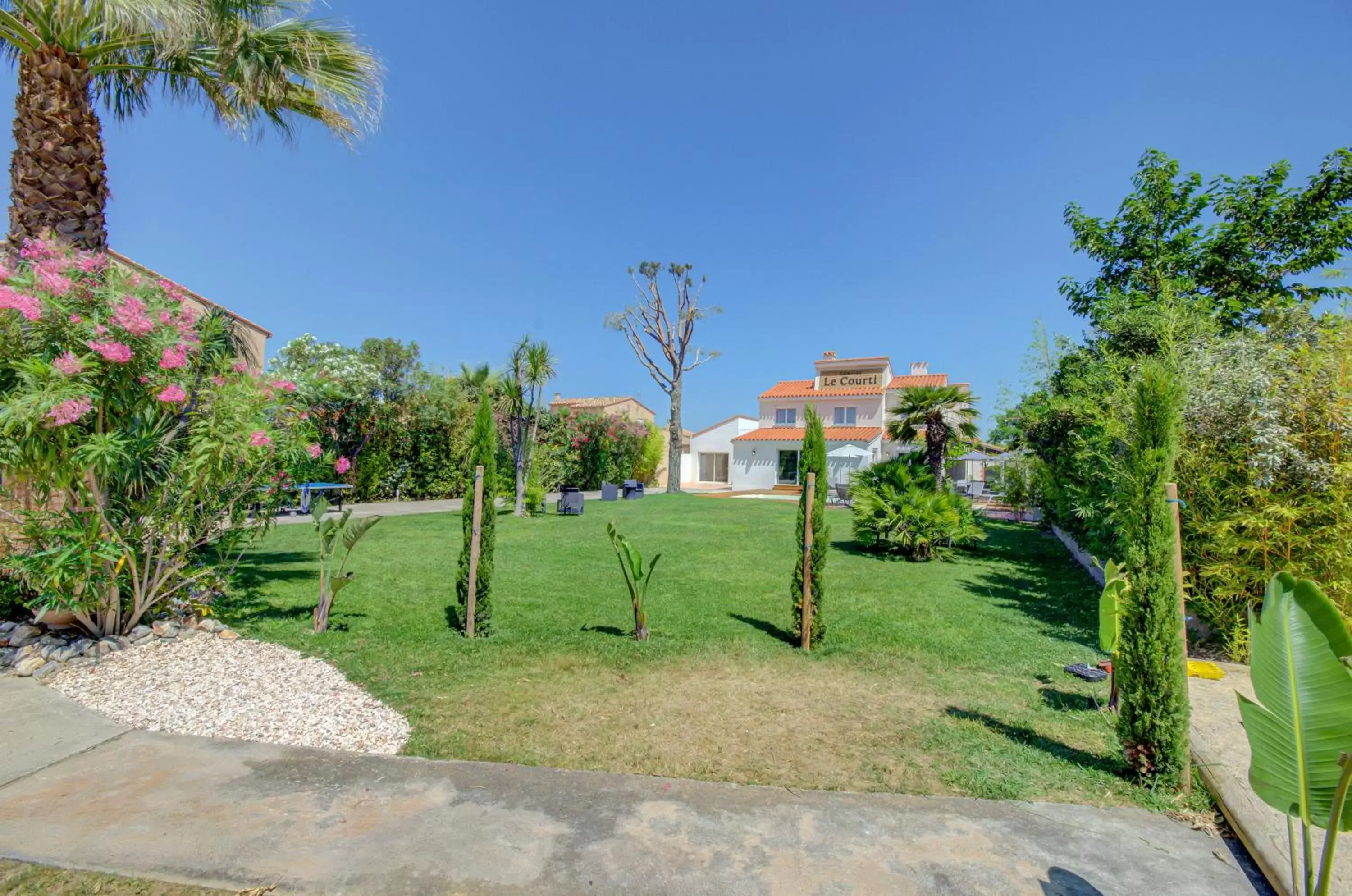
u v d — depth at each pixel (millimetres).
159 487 5090
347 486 15680
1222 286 10578
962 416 14094
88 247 5605
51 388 4156
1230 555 5578
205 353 5391
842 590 8352
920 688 4727
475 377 22344
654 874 2402
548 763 3373
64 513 4758
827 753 3584
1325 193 10000
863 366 37062
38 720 3686
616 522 15797
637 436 34406
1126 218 11336
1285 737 2035
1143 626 3281
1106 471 7816
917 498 11180
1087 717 4164
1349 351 5398
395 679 4590
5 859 2369
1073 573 9969
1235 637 5520
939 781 3266
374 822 2707
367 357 20500
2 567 4562
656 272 30047
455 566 9031
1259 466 5457
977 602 7762
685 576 8938
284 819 2701
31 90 5426
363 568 8773
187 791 2928
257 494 5699
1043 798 3102
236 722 3748
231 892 2240
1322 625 2115
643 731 3832
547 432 24875
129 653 4797
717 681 4773
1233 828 2807
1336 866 2436
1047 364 12992
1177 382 3379
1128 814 2961
